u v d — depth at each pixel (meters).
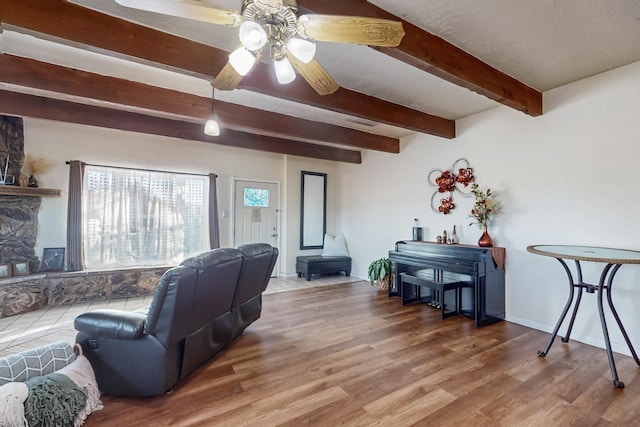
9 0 1.74
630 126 2.68
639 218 2.62
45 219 4.16
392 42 1.64
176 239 5.05
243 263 2.62
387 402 1.99
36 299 3.86
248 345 2.88
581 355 2.67
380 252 5.58
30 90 3.18
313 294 4.77
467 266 3.51
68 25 1.89
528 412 1.89
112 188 4.58
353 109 3.22
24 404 1.53
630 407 1.94
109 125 3.78
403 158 5.11
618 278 2.77
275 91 2.72
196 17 1.50
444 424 1.78
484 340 3.00
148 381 2.00
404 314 3.81
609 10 1.95
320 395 2.07
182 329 2.07
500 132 3.67
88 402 1.85
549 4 1.90
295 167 6.25
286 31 1.58
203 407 1.94
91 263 4.42
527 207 3.41
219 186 5.52
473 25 2.12
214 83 2.07
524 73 2.84
